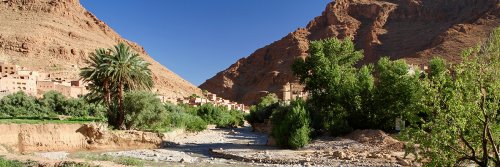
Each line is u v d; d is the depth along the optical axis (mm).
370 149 28500
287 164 25375
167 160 28453
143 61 45031
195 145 41375
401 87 33938
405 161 22422
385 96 35219
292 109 33688
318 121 35906
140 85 44875
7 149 28484
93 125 38500
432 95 10383
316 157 26719
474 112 10305
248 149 33219
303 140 31781
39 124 35719
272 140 36906
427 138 10453
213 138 50688
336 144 31688
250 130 73750
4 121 36969
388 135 32188
